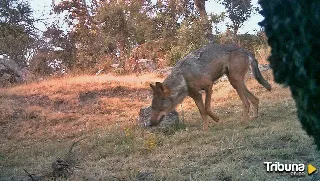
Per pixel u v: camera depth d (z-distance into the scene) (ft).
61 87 50.34
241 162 19.97
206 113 31.48
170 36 77.71
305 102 6.63
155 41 75.00
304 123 7.07
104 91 49.11
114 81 53.42
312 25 6.19
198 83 31.32
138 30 72.74
